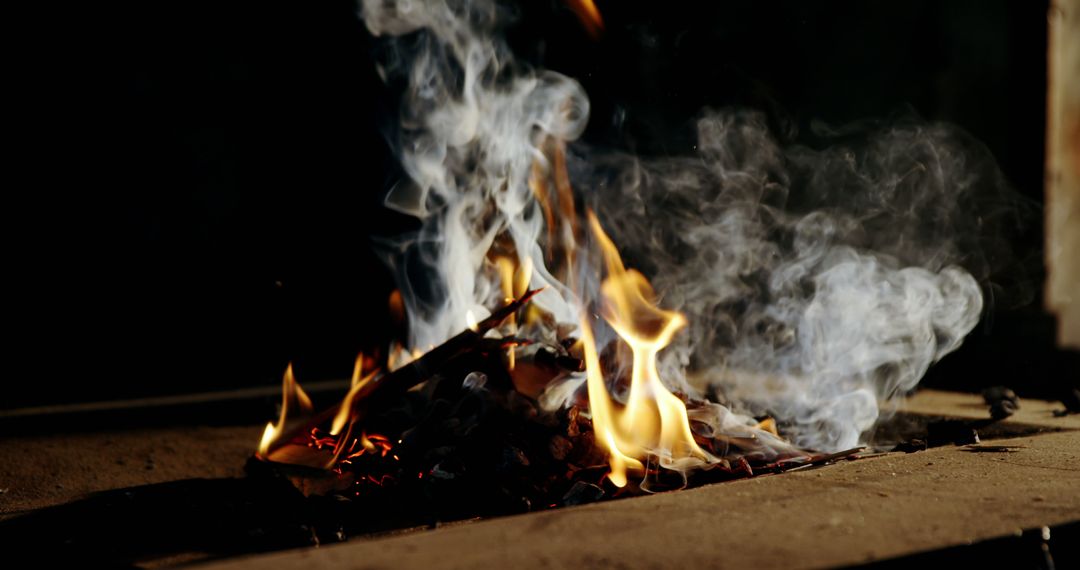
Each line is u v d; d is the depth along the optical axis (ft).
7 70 23.32
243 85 25.20
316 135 25.71
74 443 14.65
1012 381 22.72
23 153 23.61
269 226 25.53
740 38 26.40
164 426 16.12
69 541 9.49
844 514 8.10
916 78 26.13
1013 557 7.45
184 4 24.49
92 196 24.16
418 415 11.39
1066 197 26.73
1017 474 9.63
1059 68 26.02
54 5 23.54
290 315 25.34
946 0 25.96
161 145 24.57
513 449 10.26
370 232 25.52
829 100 26.30
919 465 10.21
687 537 7.47
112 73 24.11
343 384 18.53
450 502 10.14
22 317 23.68
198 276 25.00
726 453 11.19
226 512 10.25
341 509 10.07
